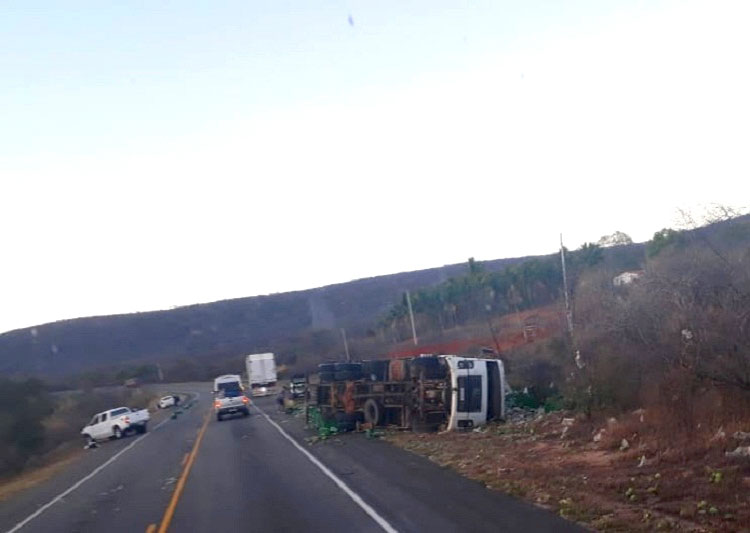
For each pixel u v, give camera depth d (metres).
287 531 15.76
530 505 16.31
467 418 32.97
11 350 139.50
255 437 39.28
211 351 137.38
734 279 22.61
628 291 30.00
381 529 15.05
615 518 14.28
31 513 23.11
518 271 66.94
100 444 51.44
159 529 17.33
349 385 37.16
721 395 21.75
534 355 38.78
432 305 72.69
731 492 15.33
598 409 28.11
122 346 142.62
